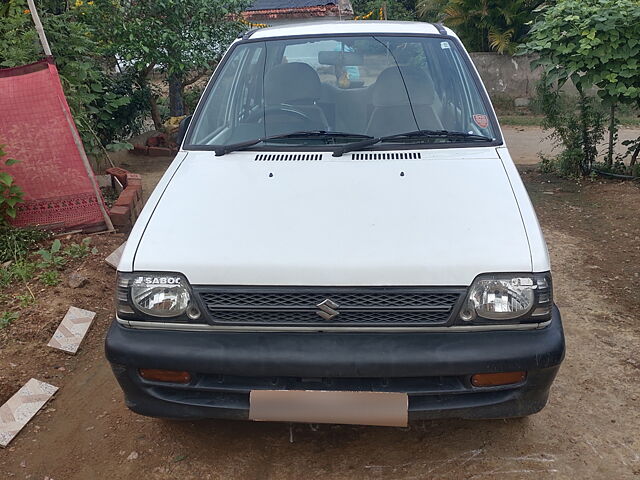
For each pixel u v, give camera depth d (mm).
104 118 7051
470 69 3564
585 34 6109
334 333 2410
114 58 8539
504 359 2330
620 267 4766
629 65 6105
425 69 3561
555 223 5871
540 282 2389
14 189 4691
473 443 2836
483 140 3191
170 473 2691
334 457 2770
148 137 9312
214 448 2842
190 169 3047
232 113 3518
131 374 2490
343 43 3705
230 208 2686
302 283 2369
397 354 2326
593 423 2951
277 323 2400
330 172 2908
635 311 4047
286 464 2734
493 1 13188
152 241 2543
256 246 2467
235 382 2457
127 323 2498
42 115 4793
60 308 4066
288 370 2346
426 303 2369
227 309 2400
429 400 2432
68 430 2992
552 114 7398
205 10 8359
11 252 4723
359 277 2357
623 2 6098
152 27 8148
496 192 2732
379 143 3193
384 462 2732
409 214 2594
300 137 3275
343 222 2557
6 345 3686
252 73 3676
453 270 2365
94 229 5199
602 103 6664
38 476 2691
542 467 2672
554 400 3129
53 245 4758
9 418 3035
